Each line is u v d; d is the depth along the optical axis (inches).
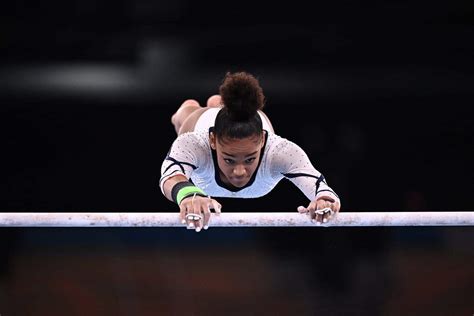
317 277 1224.2
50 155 1407.5
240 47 1505.9
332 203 548.7
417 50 1507.1
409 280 1213.7
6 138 1411.2
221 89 559.8
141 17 1492.4
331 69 1498.5
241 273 1221.1
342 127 1454.2
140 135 1439.5
